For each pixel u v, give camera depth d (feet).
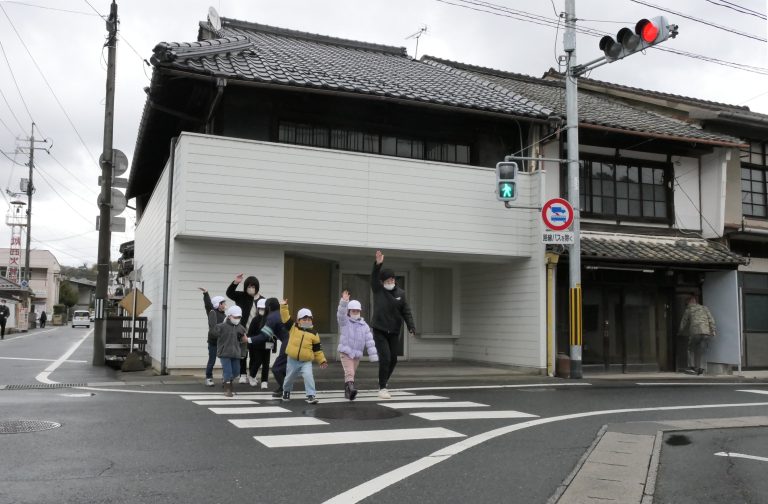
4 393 31.04
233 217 39.55
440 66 65.82
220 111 42.65
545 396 33.09
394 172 44.32
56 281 258.78
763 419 26.45
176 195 40.14
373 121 47.44
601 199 51.78
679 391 36.83
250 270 41.78
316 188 41.88
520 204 47.98
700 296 54.19
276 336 31.45
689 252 51.31
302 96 44.57
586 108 57.06
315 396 29.55
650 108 64.85
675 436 22.80
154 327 47.88
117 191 53.52
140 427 21.85
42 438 19.79
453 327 55.52
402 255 46.83
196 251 40.45
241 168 39.99
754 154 59.82
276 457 18.01
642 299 51.98
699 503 15.23
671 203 54.08
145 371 44.52
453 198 45.93
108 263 52.11
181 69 37.68
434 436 21.35
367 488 15.38
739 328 51.70
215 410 25.75
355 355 29.78
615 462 18.61
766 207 59.31
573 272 44.37
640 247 50.16
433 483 15.99
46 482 15.12
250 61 43.91
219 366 40.47
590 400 31.76
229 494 14.62
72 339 103.19
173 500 14.10
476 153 50.67
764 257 57.52
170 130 50.72
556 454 19.43
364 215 43.11
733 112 56.65
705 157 55.62
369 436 21.06
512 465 17.97
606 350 49.98
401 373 44.73
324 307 50.03
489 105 46.52
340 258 50.65
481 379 42.37
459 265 56.13
